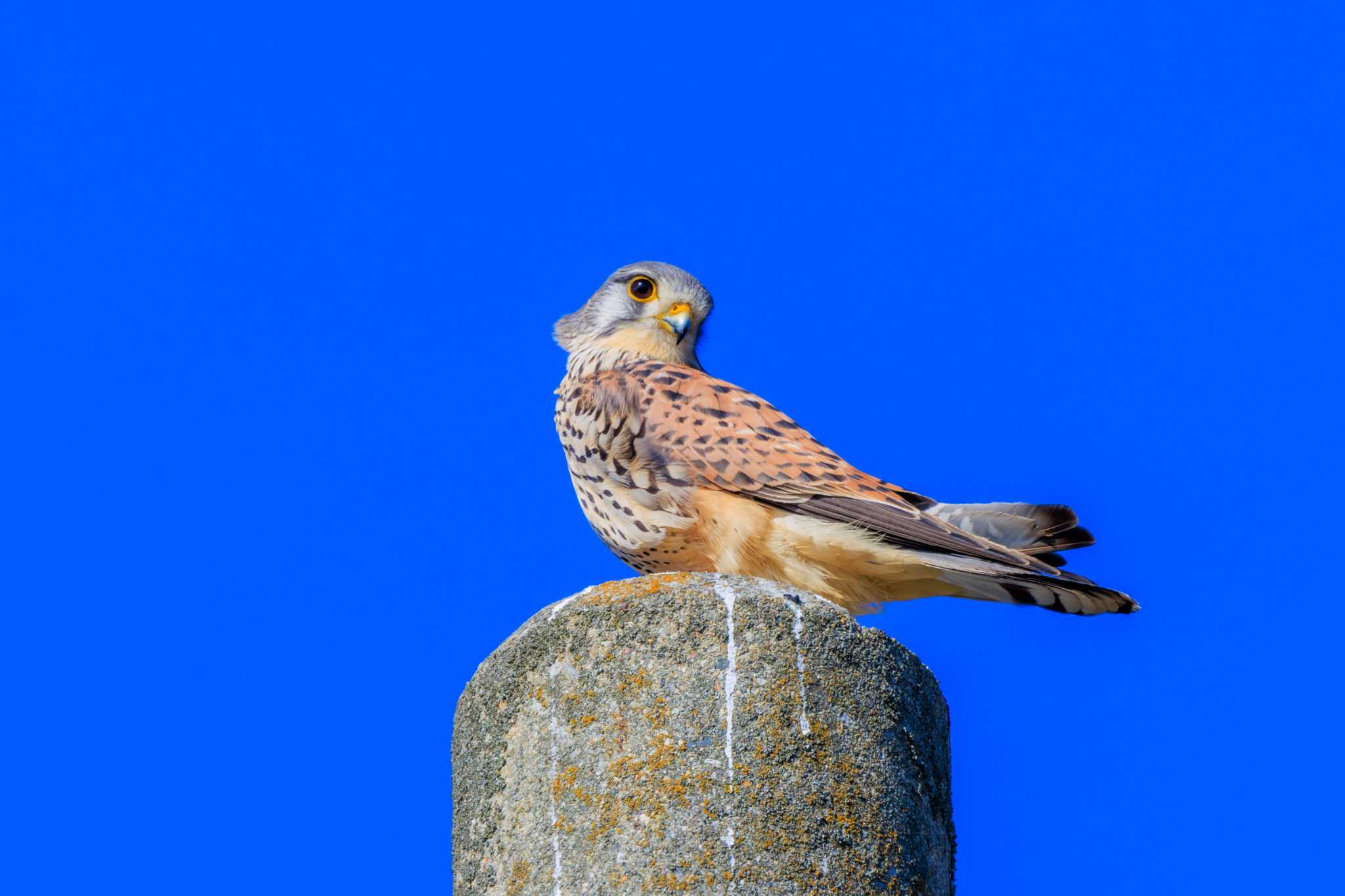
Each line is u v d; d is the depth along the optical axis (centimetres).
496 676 809
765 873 722
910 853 764
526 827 765
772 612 779
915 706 812
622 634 777
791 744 751
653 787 741
